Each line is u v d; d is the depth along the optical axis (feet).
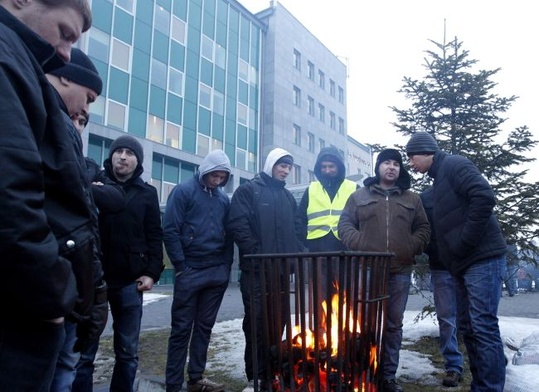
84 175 6.19
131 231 10.52
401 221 12.01
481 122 18.78
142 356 16.22
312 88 106.22
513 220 16.99
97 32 61.00
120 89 63.36
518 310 29.09
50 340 4.00
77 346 6.32
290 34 99.96
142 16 67.67
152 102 67.92
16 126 3.51
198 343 12.04
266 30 95.86
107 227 10.26
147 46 67.97
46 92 4.38
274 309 8.58
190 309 11.73
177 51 73.26
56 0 4.98
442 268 13.17
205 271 11.94
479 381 9.95
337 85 117.70
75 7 5.17
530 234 17.37
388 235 11.89
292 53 100.22
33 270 3.43
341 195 14.56
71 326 7.05
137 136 64.90
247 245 12.14
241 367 14.11
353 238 12.37
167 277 67.87
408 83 19.98
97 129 58.85
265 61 94.68
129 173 10.91
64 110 6.35
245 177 84.28
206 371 13.84
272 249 12.49
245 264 12.32
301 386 8.55
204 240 12.01
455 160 10.79
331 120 113.50
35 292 3.51
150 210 11.13
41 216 3.53
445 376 12.69
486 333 9.93
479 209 9.93
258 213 12.66
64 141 4.52
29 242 3.38
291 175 95.14
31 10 4.90
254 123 89.61
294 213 13.47
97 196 9.31
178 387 11.31
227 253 12.75
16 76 3.79
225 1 84.89
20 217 3.32
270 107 92.12
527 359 11.74
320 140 107.04
